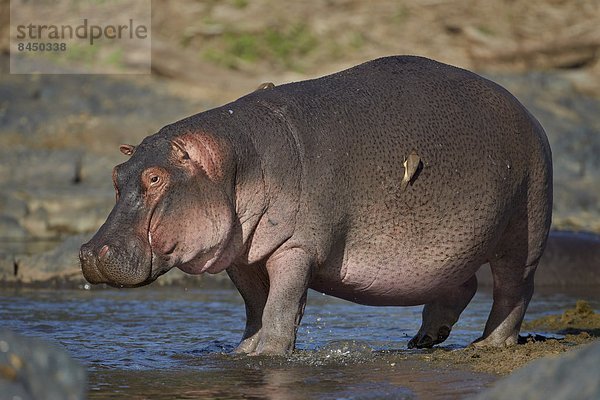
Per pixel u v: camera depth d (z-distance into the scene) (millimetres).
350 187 26234
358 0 86250
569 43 83750
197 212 24594
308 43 83375
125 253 23766
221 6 85312
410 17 85438
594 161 68812
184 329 32375
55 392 15469
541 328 33438
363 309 38062
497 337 29438
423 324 30016
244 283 27516
